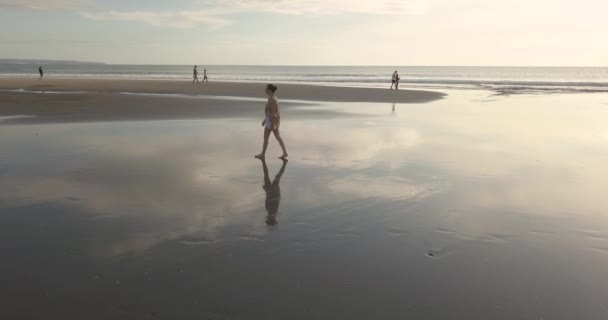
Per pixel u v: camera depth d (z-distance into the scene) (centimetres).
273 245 433
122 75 7294
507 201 584
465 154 901
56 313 311
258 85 3562
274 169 760
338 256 410
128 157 841
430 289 350
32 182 655
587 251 424
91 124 1284
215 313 312
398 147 976
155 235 454
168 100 2077
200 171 739
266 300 330
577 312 318
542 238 457
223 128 1237
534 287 354
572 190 639
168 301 327
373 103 2150
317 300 332
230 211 534
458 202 578
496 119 1514
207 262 393
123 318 306
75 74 7712
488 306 326
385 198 594
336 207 554
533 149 961
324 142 1036
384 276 371
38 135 1084
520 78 6450
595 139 1102
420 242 445
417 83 4691
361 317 310
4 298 330
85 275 367
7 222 489
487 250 426
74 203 557
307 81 5269
